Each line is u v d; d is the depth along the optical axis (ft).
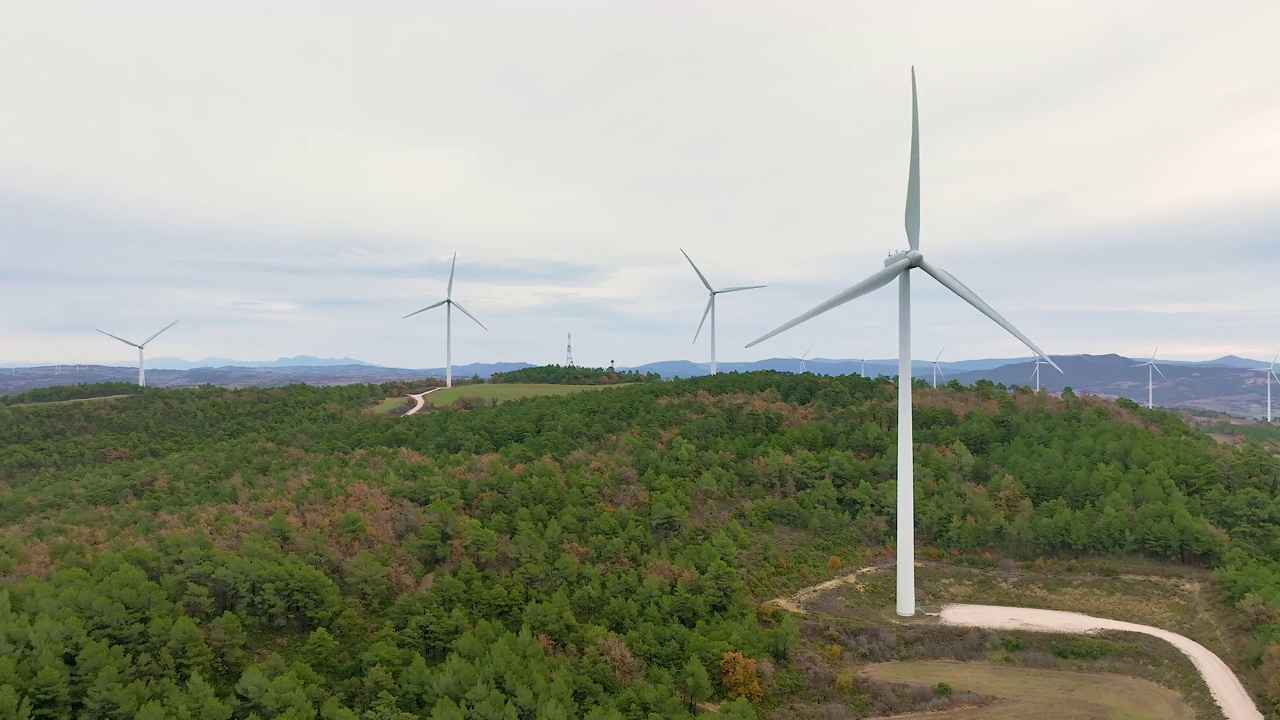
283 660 236.84
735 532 364.17
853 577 354.95
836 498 412.16
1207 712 239.91
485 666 232.94
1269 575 303.27
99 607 222.07
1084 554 362.74
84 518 346.54
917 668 277.85
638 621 276.62
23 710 184.24
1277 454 536.01
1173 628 300.20
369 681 226.79
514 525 331.16
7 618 216.54
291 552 286.46
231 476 422.00
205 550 275.18
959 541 382.42
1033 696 254.68
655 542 341.00
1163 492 378.53
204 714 199.82
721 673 257.55
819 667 271.90
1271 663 247.09
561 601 276.82
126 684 205.98
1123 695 254.47
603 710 230.07
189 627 223.30
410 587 283.59
